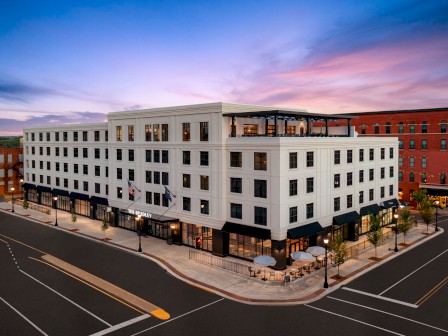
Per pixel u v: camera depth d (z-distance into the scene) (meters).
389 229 53.06
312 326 24.58
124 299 29.11
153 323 25.09
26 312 26.75
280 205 36.12
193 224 44.28
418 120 69.69
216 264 38.03
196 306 27.86
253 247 38.97
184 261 39.00
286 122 48.03
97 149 60.91
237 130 42.34
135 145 51.03
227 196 40.69
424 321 25.09
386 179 53.97
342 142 44.50
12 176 91.69
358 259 39.41
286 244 38.16
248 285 32.12
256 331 23.94
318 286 31.72
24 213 67.06
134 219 53.16
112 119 54.69
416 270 35.81
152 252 42.38
